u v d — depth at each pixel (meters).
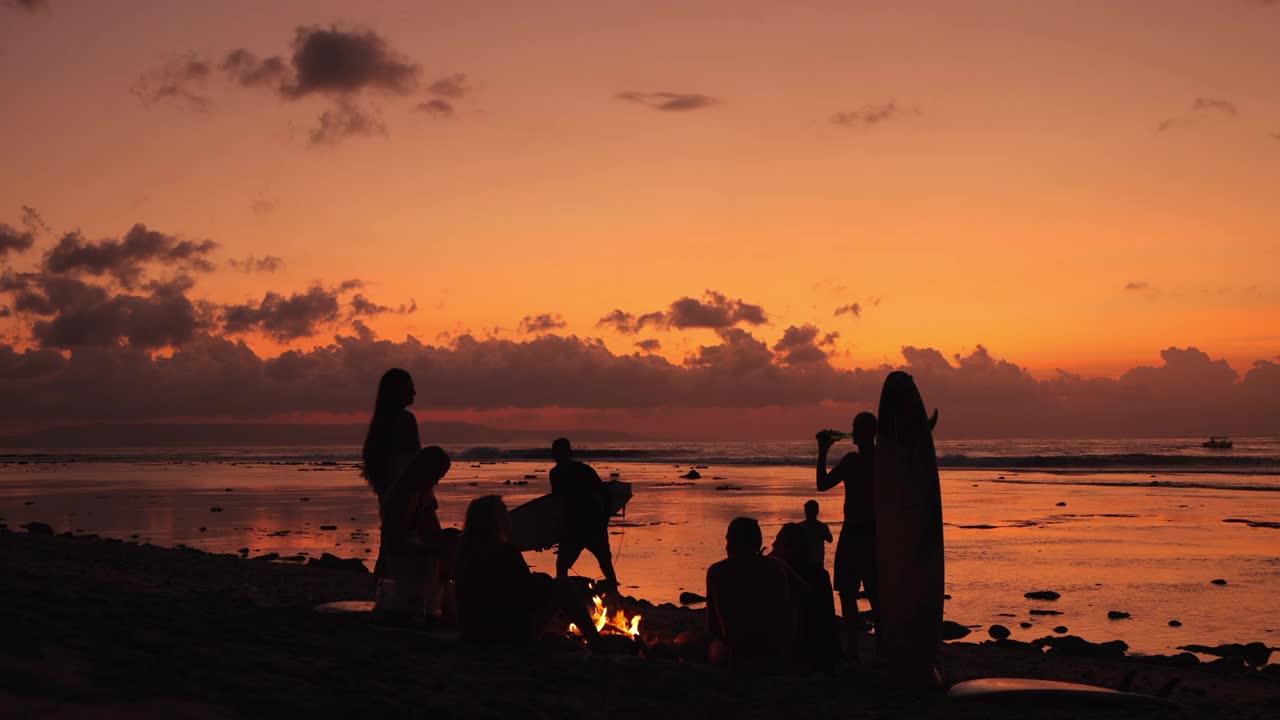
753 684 6.32
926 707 5.89
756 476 65.25
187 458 139.62
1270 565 20.66
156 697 4.00
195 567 13.89
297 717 4.17
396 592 7.41
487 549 6.91
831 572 18.84
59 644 4.53
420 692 4.98
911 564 6.53
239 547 23.14
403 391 7.67
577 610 7.27
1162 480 54.94
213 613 6.88
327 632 6.62
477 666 5.93
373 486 7.60
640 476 66.38
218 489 49.28
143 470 82.19
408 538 7.45
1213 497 41.53
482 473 73.12
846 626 8.27
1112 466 72.56
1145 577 19.19
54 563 11.82
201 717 3.85
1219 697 8.24
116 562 13.27
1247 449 114.62
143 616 6.02
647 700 5.57
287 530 27.39
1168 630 14.12
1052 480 56.25
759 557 6.95
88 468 88.38
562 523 10.75
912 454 6.61
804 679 6.64
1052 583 18.52
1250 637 13.61
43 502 38.94
